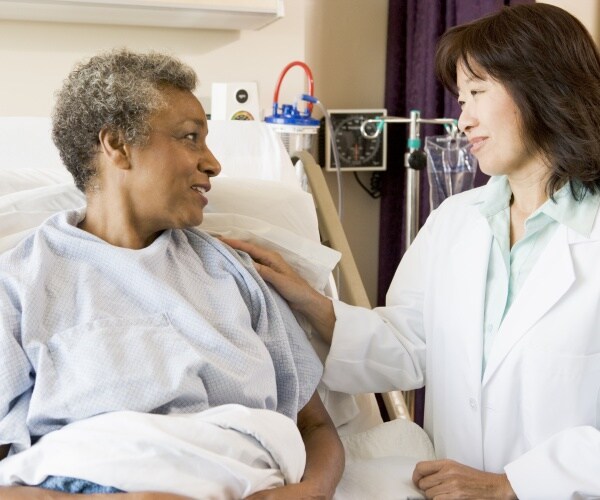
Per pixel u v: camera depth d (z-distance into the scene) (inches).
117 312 51.7
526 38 55.2
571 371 55.2
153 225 54.9
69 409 47.1
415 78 114.5
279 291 62.2
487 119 57.5
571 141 55.6
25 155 75.7
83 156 53.6
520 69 55.4
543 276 56.7
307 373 59.9
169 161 52.9
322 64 121.6
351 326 64.1
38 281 50.7
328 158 116.3
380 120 101.2
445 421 62.1
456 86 62.6
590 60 56.0
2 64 95.0
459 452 60.4
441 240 65.6
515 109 56.6
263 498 46.9
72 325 50.6
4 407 47.0
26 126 76.3
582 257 56.5
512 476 53.9
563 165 56.5
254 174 82.3
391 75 120.6
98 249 53.1
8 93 95.8
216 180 69.4
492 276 60.7
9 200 62.4
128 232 54.5
